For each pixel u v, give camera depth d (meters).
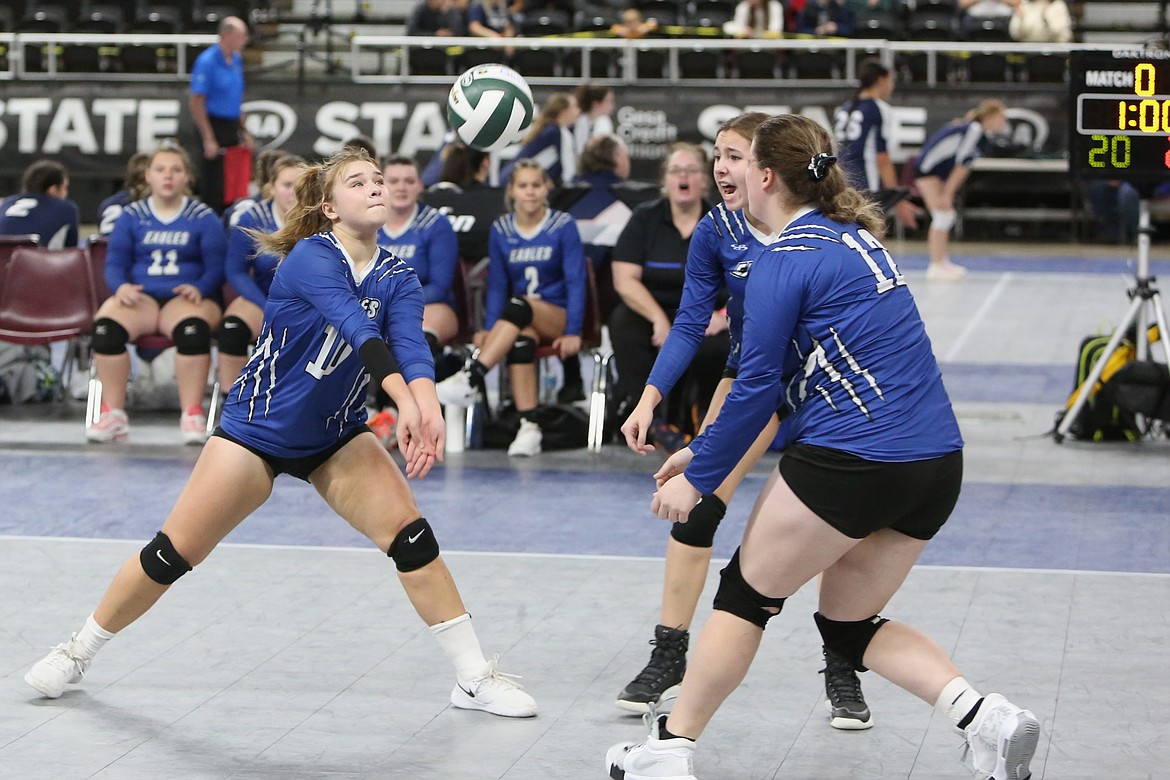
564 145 18.38
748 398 5.67
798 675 7.69
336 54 32.84
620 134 28.88
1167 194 30.27
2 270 15.03
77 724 6.93
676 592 7.20
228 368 13.97
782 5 31.25
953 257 29.31
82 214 30.34
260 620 8.54
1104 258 29.11
